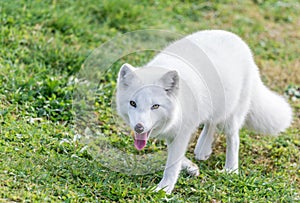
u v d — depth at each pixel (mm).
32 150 7820
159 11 13758
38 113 8906
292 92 11508
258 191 7879
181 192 7660
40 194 6828
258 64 12422
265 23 14391
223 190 7785
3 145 7758
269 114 9234
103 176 7625
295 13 15180
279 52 13117
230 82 8078
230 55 8203
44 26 11672
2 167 7191
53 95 9289
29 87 9414
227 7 14672
